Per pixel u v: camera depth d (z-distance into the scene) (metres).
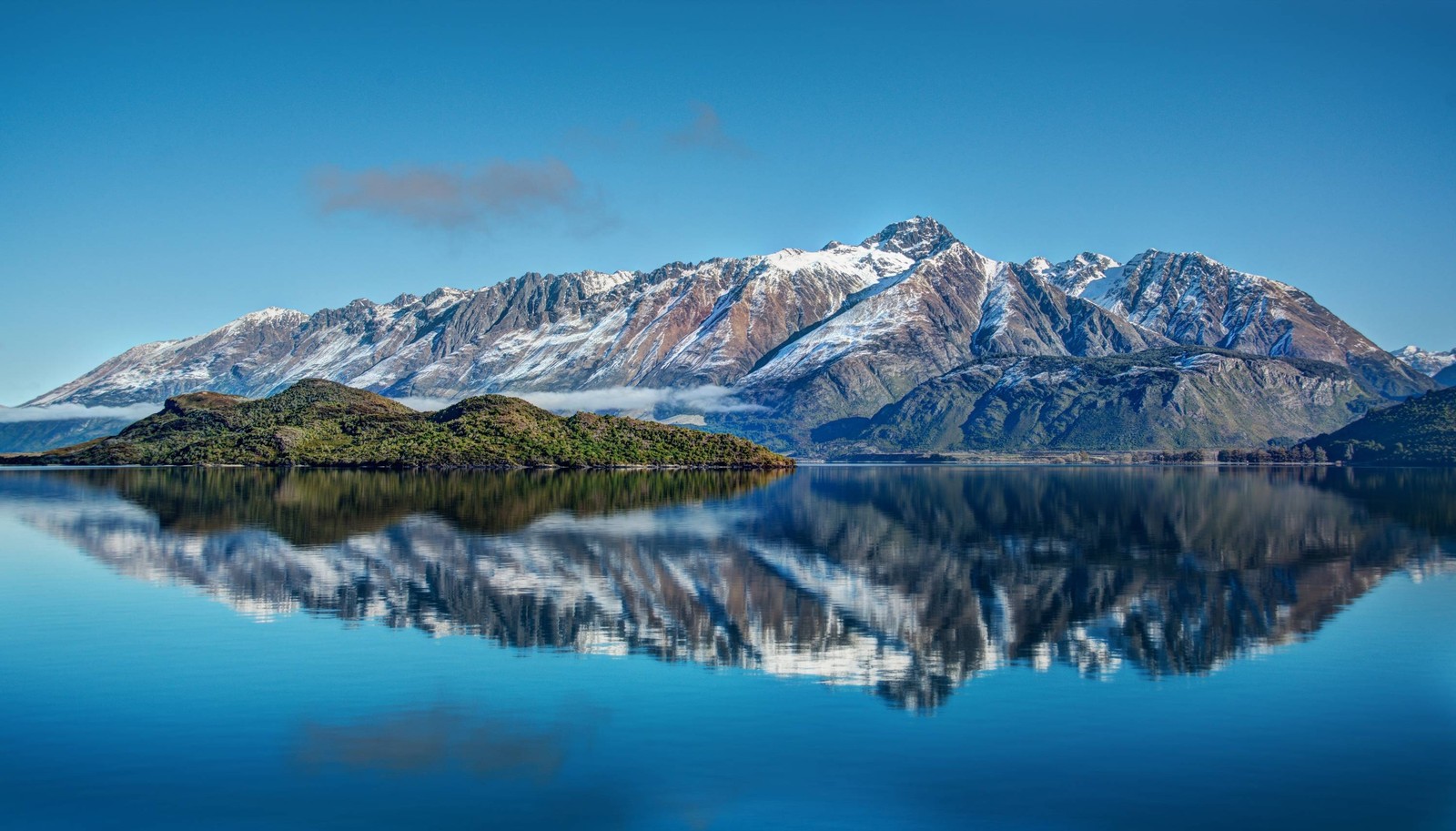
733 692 81.94
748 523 198.12
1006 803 63.22
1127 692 82.75
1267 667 89.81
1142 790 64.81
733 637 99.25
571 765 67.75
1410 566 145.12
